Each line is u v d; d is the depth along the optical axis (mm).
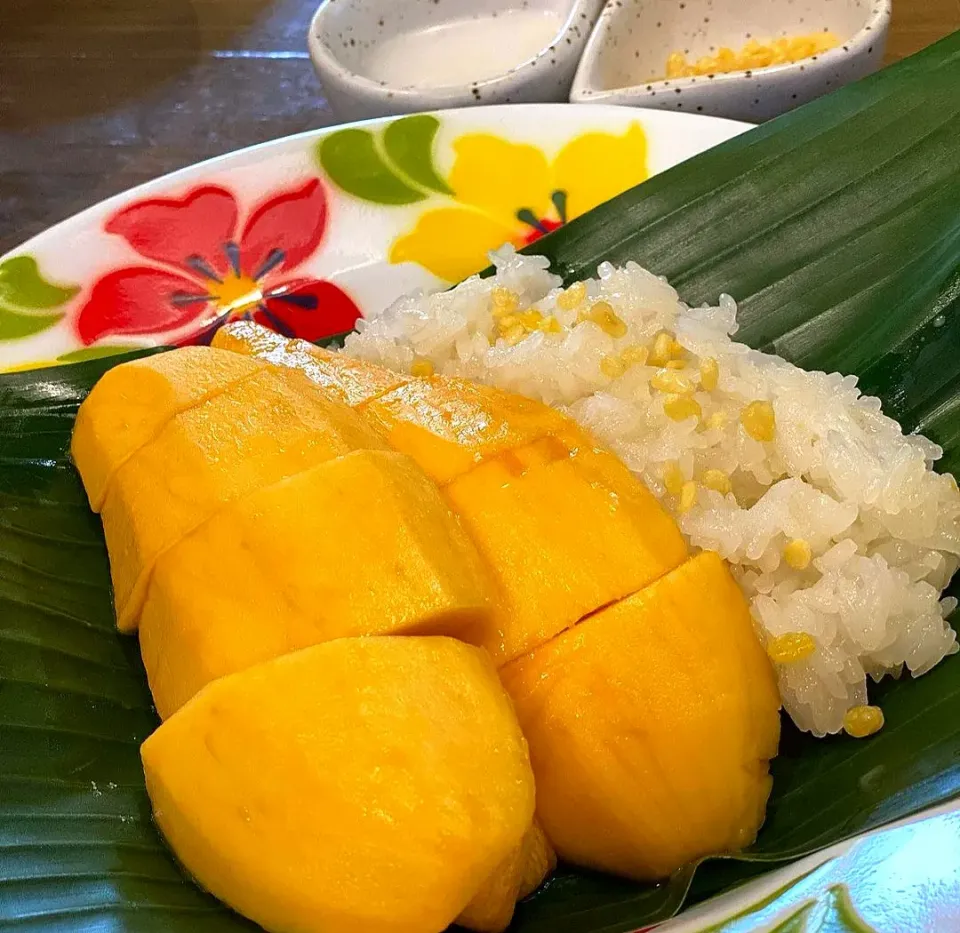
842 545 137
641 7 278
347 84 262
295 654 106
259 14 337
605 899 125
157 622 130
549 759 121
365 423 143
